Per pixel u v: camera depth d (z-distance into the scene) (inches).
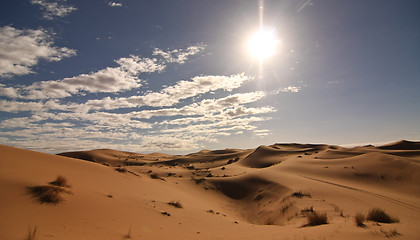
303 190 1229.7
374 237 287.0
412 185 1359.5
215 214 814.5
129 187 791.1
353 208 844.0
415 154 2898.6
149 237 342.6
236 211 1255.5
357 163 1993.1
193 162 5433.1
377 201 967.0
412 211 788.6
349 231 335.3
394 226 359.3
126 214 458.9
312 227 454.6
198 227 489.7
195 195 1374.3
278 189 1428.4
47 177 507.8
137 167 3021.7
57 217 347.9
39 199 386.3
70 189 482.0
